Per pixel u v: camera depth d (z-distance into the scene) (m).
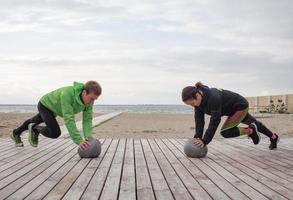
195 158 7.12
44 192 4.46
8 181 5.04
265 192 4.52
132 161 6.71
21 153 7.67
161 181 5.09
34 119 8.02
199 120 7.44
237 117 7.43
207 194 4.42
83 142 7.01
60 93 7.16
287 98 45.41
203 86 7.15
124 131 15.83
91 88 6.83
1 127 18.08
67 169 5.90
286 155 7.61
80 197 4.25
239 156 7.44
